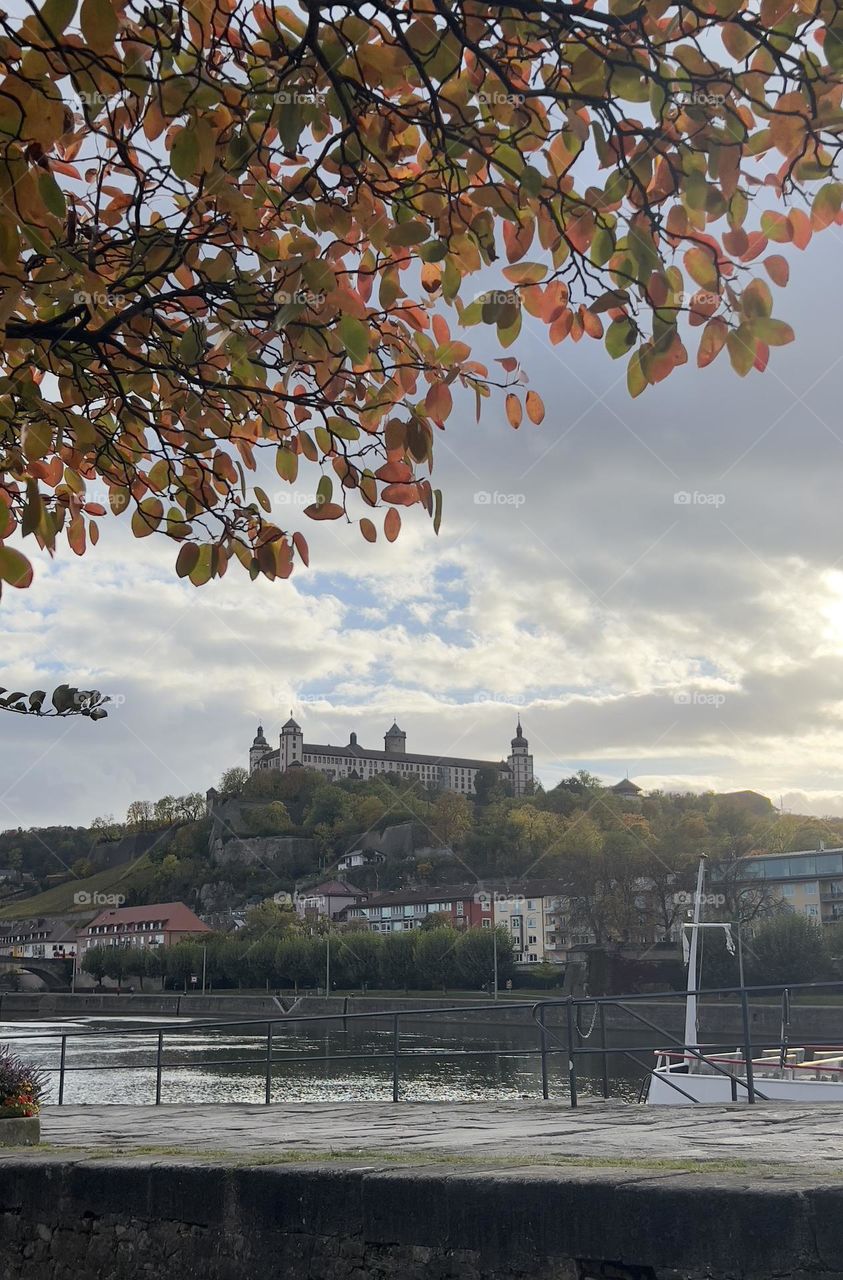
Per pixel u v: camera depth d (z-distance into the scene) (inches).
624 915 4207.7
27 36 170.7
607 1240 186.1
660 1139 287.0
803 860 3902.6
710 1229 176.9
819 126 171.2
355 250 223.1
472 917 6107.3
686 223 180.2
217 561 250.5
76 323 230.5
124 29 177.3
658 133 175.6
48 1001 5821.9
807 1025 2544.3
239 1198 232.5
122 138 203.3
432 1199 205.5
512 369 218.8
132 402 254.1
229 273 218.5
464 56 191.2
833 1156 235.9
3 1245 272.4
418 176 202.8
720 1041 2662.4
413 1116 416.5
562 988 4350.4
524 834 6501.0
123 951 6456.7
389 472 226.7
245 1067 2239.2
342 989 5103.3
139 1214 249.1
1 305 174.9
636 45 173.9
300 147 205.6
